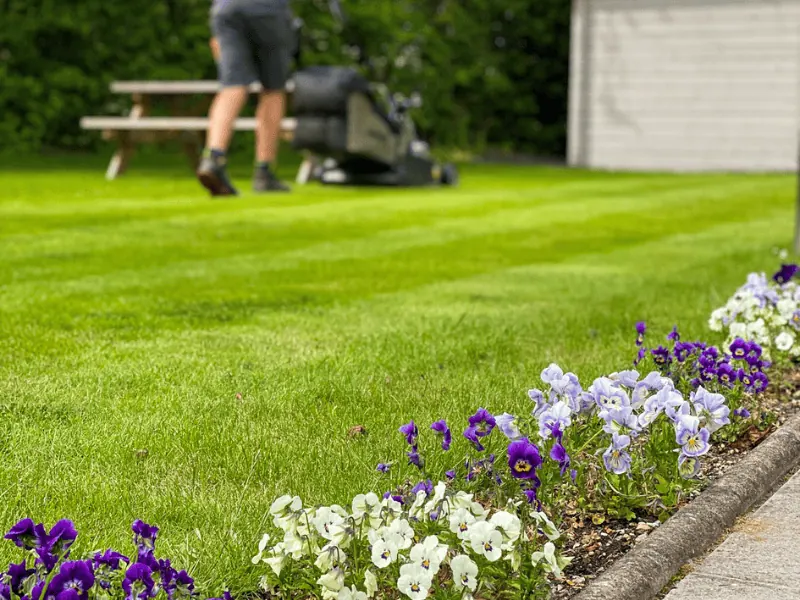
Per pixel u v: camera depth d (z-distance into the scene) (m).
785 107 23.25
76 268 7.57
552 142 26.45
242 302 6.48
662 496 3.32
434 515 2.73
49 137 19.92
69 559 2.77
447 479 3.09
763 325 4.91
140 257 8.14
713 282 7.47
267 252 8.59
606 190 15.12
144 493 3.29
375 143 13.88
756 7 23.22
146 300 6.46
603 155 24.53
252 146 20.88
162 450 3.67
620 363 4.90
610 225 10.95
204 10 20.83
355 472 3.48
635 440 3.66
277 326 5.79
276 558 2.63
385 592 2.69
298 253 8.58
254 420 4.05
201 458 3.61
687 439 3.25
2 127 19.06
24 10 19.31
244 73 12.62
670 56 23.92
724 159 23.69
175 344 5.29
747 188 15.91
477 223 10.84
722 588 2.84
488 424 3.13
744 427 4.11
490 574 2.71
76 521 3.06
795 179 18.52
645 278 7.64
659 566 2.91
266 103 13.14
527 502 2.85
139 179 14.98
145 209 11.13
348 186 14.73
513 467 2.84
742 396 4.35
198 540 2.93
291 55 13.23
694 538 3.10
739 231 10.60
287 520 2.67
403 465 3.50
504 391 4.43
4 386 4.43
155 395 4.34
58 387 4.43
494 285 7.29
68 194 12.47
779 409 4.44
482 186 15.48
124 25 19.95
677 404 3.31
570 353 5.20
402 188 14.58
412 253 8.75
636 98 24.20
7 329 5.53
